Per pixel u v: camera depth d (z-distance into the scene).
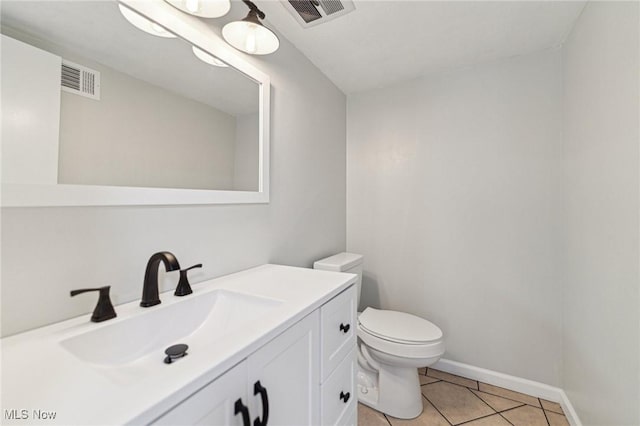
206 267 1.11
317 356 0.91
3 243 0.63
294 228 1.65
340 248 2.23
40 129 0.67
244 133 1.28
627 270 0.94
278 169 1.51
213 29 1.14
